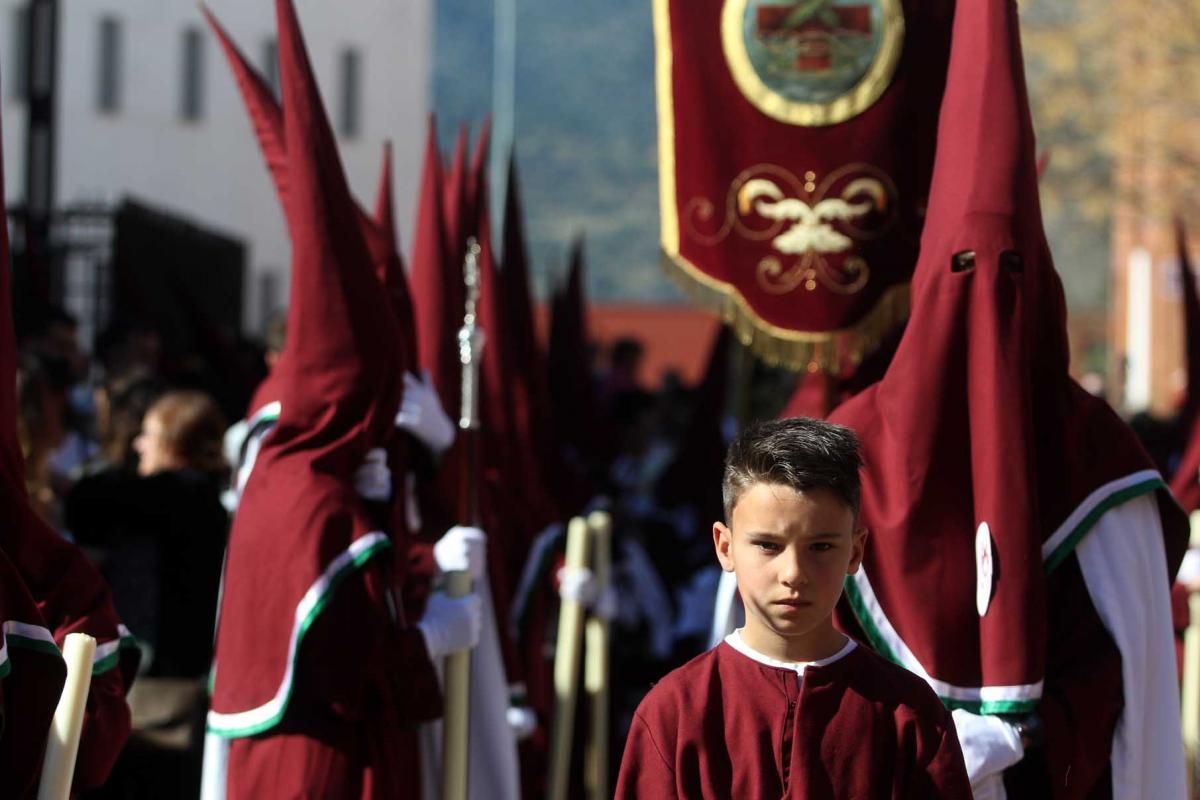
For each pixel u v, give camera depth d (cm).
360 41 8100
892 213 1470
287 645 1318
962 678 1142
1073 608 1169
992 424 1137
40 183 3772
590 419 2722
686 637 2700
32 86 3778
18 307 2766
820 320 1480
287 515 1335
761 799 879
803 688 884
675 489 2820
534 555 2094
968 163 1180
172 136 7825
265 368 2902
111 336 2712
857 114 1472
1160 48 5716
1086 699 1133
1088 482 1177
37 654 1047
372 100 8125
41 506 1656
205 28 7888
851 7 1472
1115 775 1152
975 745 1103
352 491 1359
